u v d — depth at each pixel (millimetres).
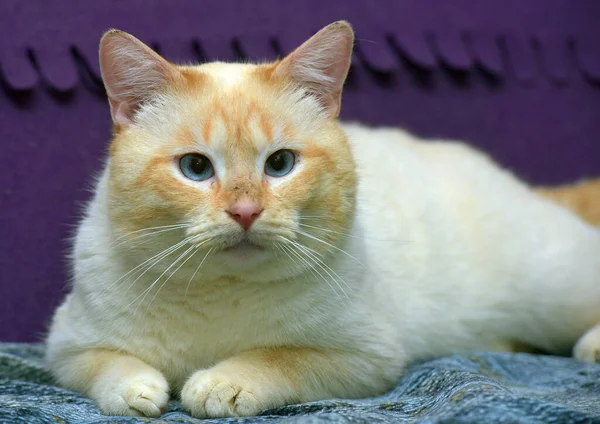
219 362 2434
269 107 2361
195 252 2287
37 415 2012
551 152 4301
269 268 2359
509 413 1836
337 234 2447
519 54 4230
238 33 3891
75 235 2986
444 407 1973
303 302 2445
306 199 2336
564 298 3115
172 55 3799
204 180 2311
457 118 4168
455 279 3076
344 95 3986
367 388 2553
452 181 3271
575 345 3117
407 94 4086
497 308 3148
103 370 2393
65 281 3551
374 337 2564
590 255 3178
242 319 2441
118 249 2463
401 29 4070
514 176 3643
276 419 2049
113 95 2479
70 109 3717
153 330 2451
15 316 3715
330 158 2424
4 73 3602
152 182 2307
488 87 4207
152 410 2205
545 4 4273
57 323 2760
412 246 3004
